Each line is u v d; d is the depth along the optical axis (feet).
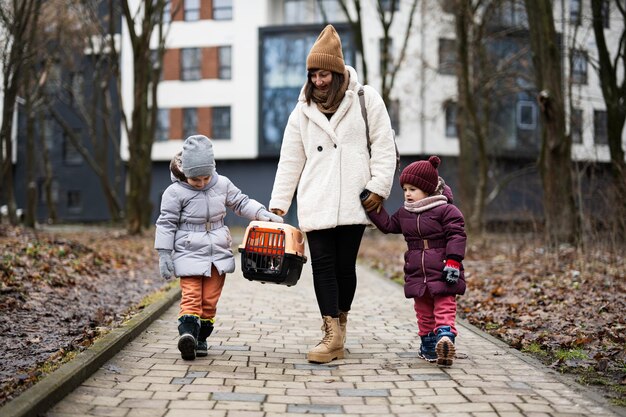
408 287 15.52
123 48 112.47
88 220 119.34
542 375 14.12
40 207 121.08
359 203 15.81
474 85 74.79
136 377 13.55
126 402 11.78
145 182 75.77
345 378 13.83
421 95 99.45
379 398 12.30
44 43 64.80
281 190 16.53
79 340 16.38
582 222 37.50
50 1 62.03
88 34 78.89
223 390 12.72
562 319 21.27
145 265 39.58
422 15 87.92
